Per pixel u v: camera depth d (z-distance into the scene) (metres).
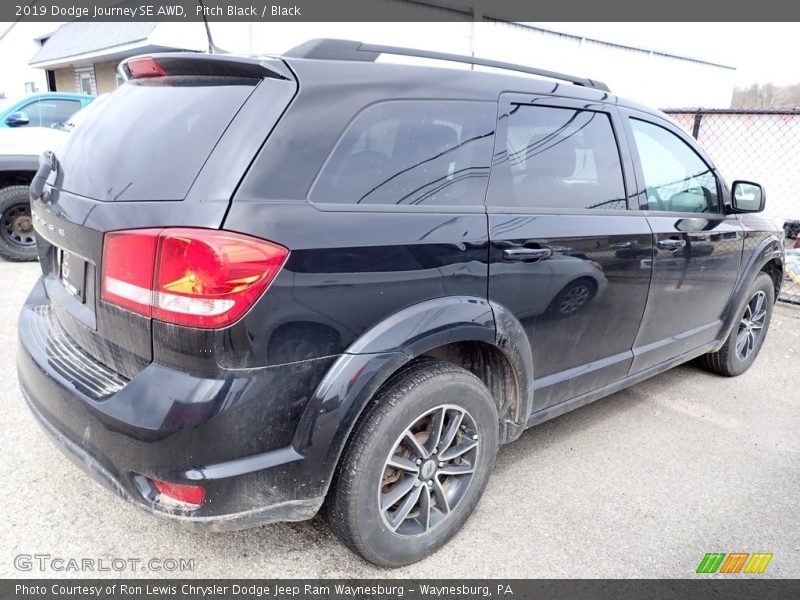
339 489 2.04
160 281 1.73
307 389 1.89
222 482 1.78
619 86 16.78
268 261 1.73
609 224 2.79
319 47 2.08
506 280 2.34
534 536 2.50
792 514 2.74
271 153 1.82
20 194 6.30
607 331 2.93
